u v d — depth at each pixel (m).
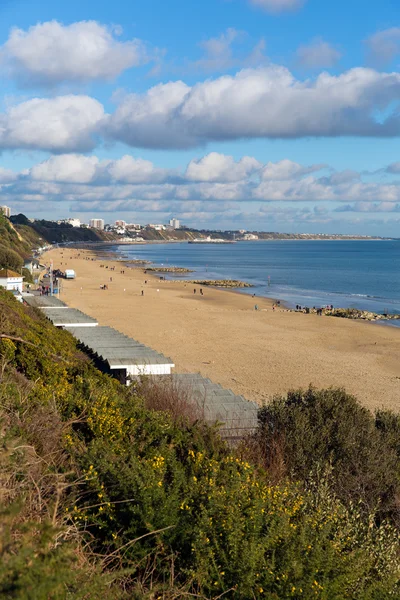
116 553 5.04
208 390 16.72
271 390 29.34
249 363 36.59
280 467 9.00
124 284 96.88
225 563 4.84
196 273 133.75
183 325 52.66
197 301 74.69
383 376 34.34
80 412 8.70
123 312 60.78
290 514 5.86
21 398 8.23
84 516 5.26
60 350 16.78
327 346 44.84
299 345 44.69
